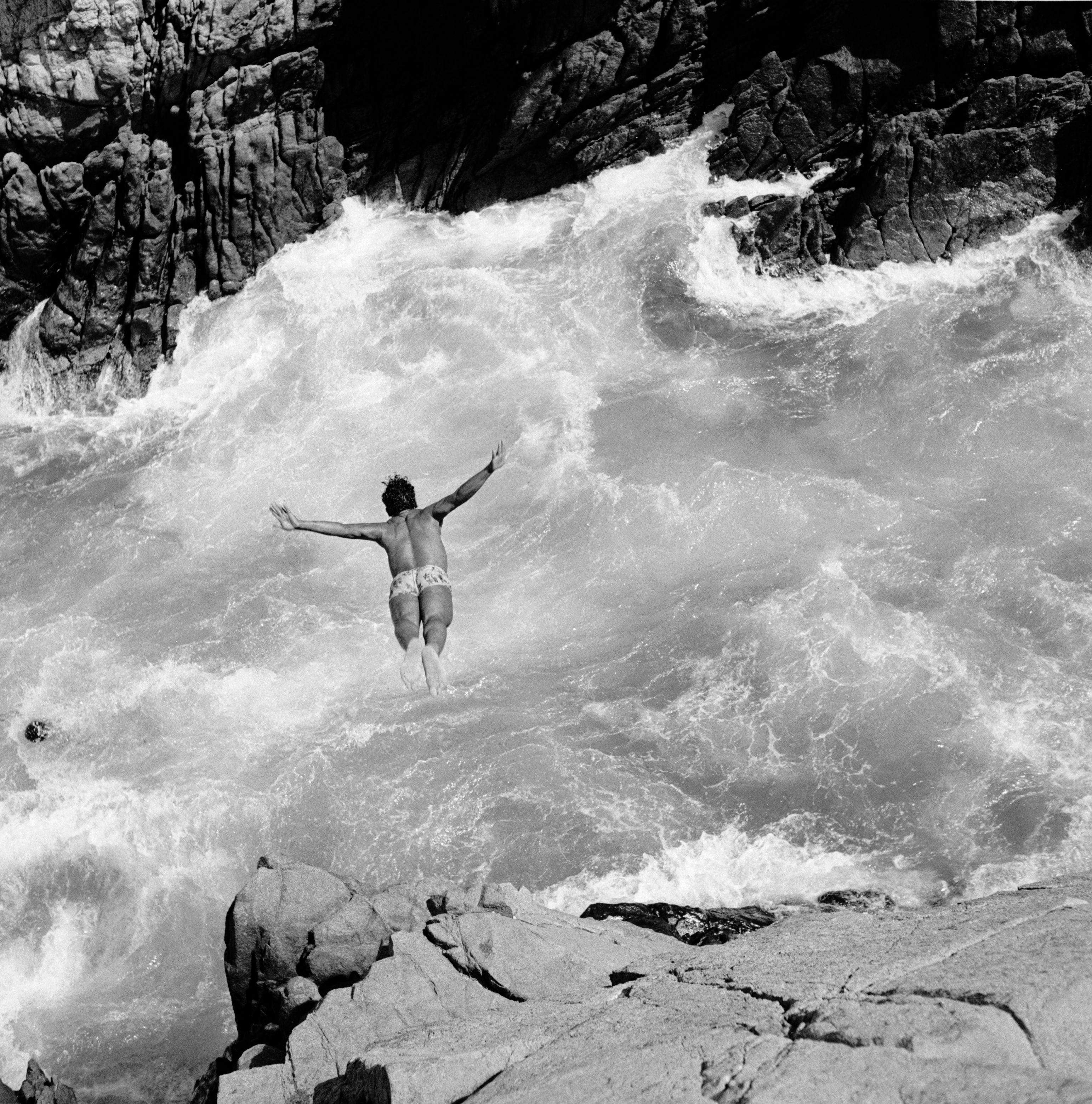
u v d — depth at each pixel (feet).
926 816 50.19
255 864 52.70
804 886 47.96
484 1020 24.25
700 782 53.47
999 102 73.51
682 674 58.65
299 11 81.61
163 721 60.13
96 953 50.24
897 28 75.46
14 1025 47.14
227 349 83.25
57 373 87.45
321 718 59.11
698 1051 18.47
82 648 65.57
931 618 58.80
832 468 67.62
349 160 86.79
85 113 84.84
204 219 84.89
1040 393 68.39
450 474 71.56
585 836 51.39
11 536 75.51
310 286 83.61
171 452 79.15
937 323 72.33
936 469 66.74
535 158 84.28
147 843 53.93
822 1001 19.01
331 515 71.31
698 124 82.33
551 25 79.10
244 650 63.87
